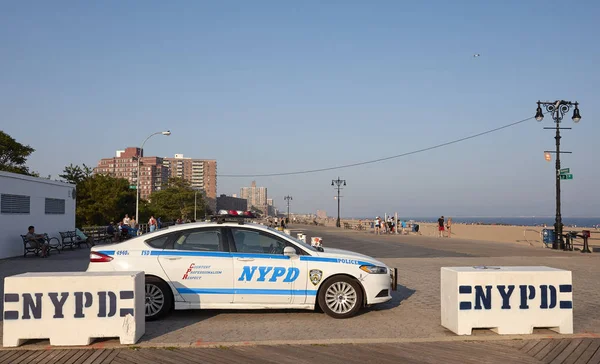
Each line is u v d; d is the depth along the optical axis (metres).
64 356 6.59
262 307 8.83
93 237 31.03
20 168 50.38
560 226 27.61
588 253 24.78
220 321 8.70
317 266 8.94
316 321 8.74
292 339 7.47
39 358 6.51
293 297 8.84
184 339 7.46
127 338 7.08
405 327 8.32
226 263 8.79
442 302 8.30
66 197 26.59
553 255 23.03
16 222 21.22
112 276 7.12
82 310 7.05
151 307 8.70
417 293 11.78
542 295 7.84
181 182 100.56
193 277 8.74
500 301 7.77
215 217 10.44
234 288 8.75
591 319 9.01
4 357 6.55
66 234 25.84
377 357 6.59
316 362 6.36
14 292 7.02
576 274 15.64
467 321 7.70
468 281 7.75
